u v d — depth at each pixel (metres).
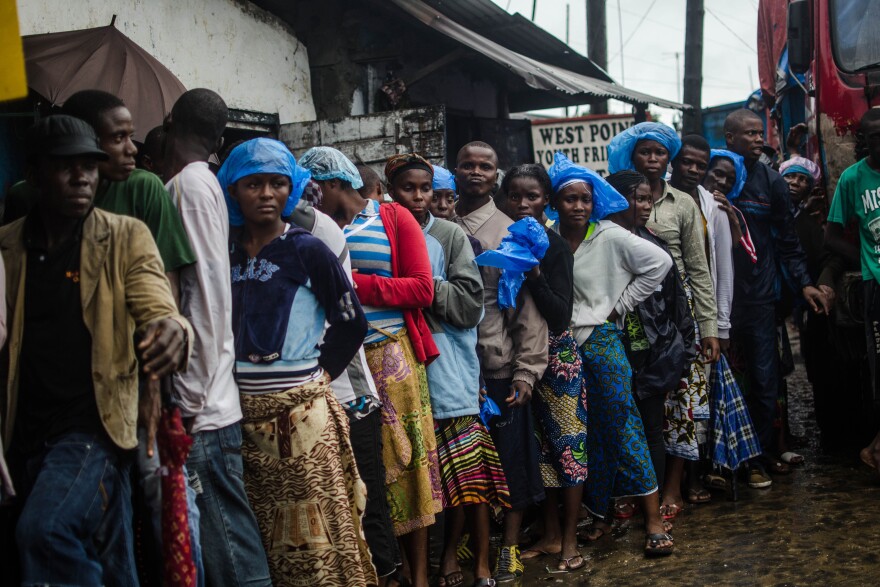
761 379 5.61
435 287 4.12
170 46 7.08
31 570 2.54
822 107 5.96
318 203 3.95
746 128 5.74
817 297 5.68
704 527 4.86
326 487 3.26
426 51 10.72
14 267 2.78
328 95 9.24
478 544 4.23
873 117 5.21
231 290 3.27
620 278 4.74
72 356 2.76
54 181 2.72
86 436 2.73
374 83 9.45
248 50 8.12
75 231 2.80
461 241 4.27
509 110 14.34
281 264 3.30
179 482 2.76
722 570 4.21
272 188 3.27
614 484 4.64
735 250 5.62
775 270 5.79
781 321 6.09
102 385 2.74
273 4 9.05
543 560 4.58
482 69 12.25
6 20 2.60
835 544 4.40
